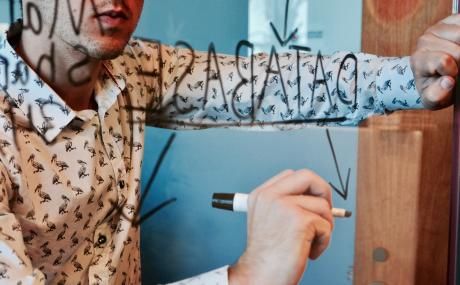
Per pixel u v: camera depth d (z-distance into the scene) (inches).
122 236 21.7
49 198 19.8
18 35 20.0
